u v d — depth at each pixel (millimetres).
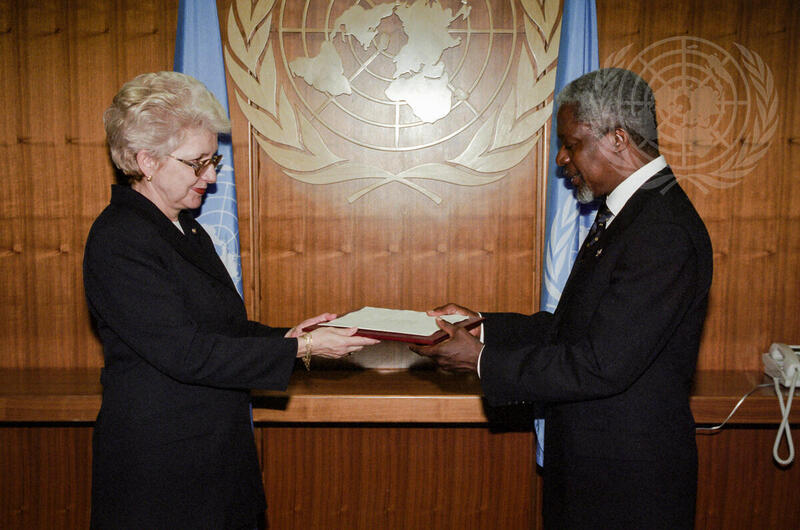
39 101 2186
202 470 1378
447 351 1449
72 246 2240
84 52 2176
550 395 1315
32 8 2158
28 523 2340
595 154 1366
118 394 1357
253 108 2199
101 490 1363
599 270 1342
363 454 2363
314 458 2361
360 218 2254
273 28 2182
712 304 2285
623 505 1307
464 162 2230
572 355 1297
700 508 2371
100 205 2227
